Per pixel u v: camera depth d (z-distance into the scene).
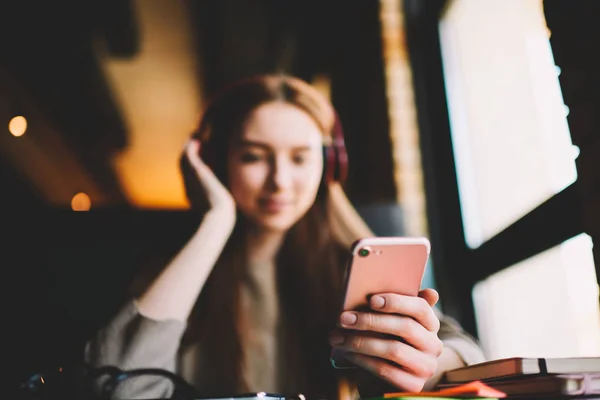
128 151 1.83
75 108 1.86
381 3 2.07
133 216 1.74
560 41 1.15
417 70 2.01
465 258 1.78
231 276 1.70
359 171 1.87
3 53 1.89
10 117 1.83
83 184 1.78
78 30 1.94
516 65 1.53
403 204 1.86
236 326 1.64
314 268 1.74
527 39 1.46
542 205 1.29
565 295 1.28
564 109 1.18
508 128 1.59
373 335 0.86
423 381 0.85
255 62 1.95
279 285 1.71
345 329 0.87
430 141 1.94
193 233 1.72
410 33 2.05
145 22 1.96
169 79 1.91
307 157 1.86
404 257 0.81
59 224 1.72
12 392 1.41
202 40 1.96
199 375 1.57
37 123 1.84
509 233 1.48
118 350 1.48
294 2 2.03
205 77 1.92
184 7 1.99
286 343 1.64
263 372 1.60
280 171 1.83
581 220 1.10
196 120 1.87
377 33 2.04
